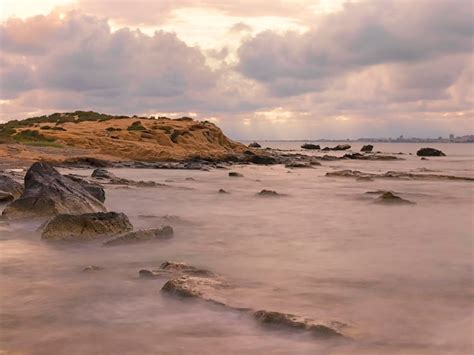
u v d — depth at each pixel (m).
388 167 69.38
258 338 7.14
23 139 65.31
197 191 31.70
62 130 72.69
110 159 59.97
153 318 7.97
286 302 8.87
